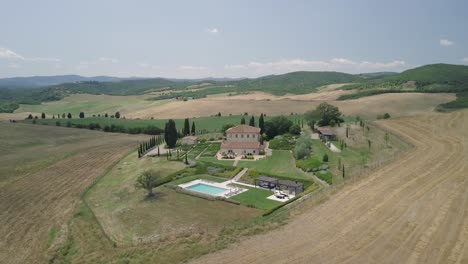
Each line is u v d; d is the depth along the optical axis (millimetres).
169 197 54219
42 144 107562
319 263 23469
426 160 48812
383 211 31562
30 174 70125
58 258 36125
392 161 49812
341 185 40719
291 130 105438
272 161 77250
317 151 78875
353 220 30031
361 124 96438
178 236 32406
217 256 25562
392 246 25234
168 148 97812
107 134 133500
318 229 28750
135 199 53781
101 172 71938
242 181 64125
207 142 104938
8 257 36938
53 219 46469
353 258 23859
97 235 40781
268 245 26594
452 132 72125
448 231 27156
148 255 28250
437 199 33875
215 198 52656
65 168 75375
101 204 52719
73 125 149500
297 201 47031
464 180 39156
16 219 46688
